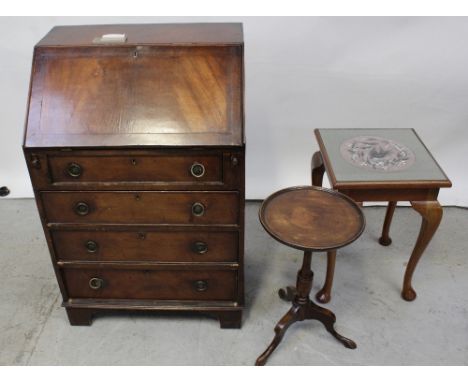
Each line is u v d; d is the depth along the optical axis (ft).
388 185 7.16
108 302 7.68
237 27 7.23
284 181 10.85
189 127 6.11
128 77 6.25
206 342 7.63
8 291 8.55
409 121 10.05
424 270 9.05
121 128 6.13
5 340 7.64
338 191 7.15
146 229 6.86
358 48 9.18
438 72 9.38
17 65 9.58
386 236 9.59
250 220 10.41
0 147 10.69
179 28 7.19
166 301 7.70
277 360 7.34
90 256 7.18
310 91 9.71
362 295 8.51
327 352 7.47
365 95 9.73
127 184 6.43
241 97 6.18
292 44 9.18
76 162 6.26
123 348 7.54
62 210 6.70
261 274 8.98
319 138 8.30
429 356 7.39
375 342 7.62
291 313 7.29
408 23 8.87
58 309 8.21
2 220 10.37
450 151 10.38
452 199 10.71
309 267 6.93
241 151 6.08
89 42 6.43
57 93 6.23
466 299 8.40
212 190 6.47
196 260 7.20
